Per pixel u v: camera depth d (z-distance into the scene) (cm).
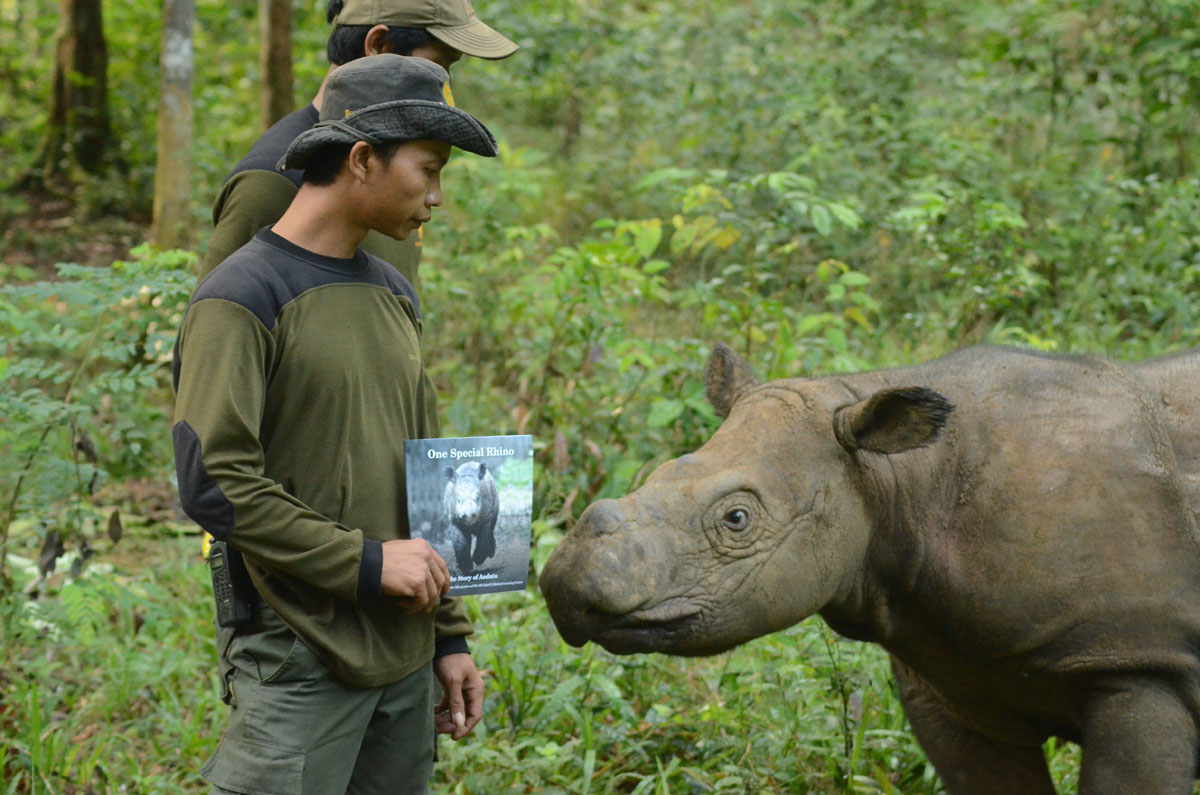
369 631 266
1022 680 302
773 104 966
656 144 1062
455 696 297
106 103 1318
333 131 258
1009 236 785
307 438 264
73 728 422
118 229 1195
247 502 248
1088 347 704
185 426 249
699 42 1120
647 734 415
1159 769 284
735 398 315
